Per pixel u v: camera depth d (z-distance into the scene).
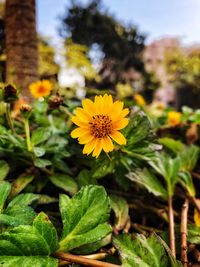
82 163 0.14
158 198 0.14
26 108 0.12
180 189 0.14
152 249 0.09
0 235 0.08
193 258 0.10
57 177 0.12
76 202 0.09
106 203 0.09
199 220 0.12
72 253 0.09
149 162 0.13
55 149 0.13
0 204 0.09
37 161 0.12
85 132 0.10
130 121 0.12
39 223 0.08
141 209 0.13
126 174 0.12
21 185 0.11
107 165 0.12
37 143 0.13
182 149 0.17
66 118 0.19
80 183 0.12
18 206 0.09
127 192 0.14
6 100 0.13
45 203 0.11
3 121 0.15
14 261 0.08
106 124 0.10
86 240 0.09
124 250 0.09
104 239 0.10
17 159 0.13
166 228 0.12
